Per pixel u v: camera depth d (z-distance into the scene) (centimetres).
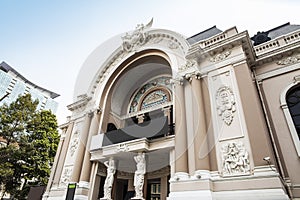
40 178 1839
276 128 901
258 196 645
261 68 1084
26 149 1778
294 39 1064
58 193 1195
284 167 804
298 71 980
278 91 981
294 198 716
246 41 996
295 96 962
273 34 1335
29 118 1975
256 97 877
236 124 836
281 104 937
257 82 1041
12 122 1864
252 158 735
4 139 1912
